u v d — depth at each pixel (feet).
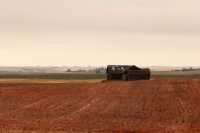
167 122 261.85
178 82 547.08
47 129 232.12
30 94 425.69
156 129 234.38
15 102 361.51
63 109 320.50
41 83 609.42
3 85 547.08
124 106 334.85
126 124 253.65
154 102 358.64
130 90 459.32
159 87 486.79
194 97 392.68
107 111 309.63
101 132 224.33
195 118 277.03
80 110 314.55
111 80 643.86
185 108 322.75
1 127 237.04
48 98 391.04
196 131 227.40
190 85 507.30
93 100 375.66
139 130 231.30
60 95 417.28
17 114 295.69
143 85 511.81
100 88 485.15
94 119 274.16
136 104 346.74
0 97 396.78
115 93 431.84
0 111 310.24
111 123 257.75
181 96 400.88
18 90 467.93
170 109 317.22
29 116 286.46
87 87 502.79
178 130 230.89
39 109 320.09
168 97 394.11
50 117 282.36
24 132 220.43
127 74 643.45
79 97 398.83
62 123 256.73
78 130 230.27
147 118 278.67
